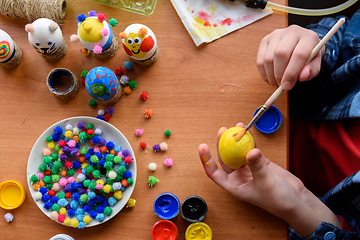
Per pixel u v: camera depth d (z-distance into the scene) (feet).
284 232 2.10
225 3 2.34
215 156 2.23
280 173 2.09
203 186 2.20
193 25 2.31
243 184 2.01
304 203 1.98
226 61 2.30
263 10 2.31
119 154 2.15
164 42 2.33
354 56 2.27
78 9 2.36
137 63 2.30
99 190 2.15
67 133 2.16
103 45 2.06
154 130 2.27
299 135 2.83
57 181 2.19
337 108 2.32
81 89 2.31
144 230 2.17
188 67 2.31
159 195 2.07
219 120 2.25
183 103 2.28
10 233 2.19
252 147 1.73
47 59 2.32
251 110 2.25
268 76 1.98
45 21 2.01
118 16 2.35
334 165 2.45
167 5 2.35
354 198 2.01
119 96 2.28
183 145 2.25
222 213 2.15
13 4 2.14
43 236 2.18
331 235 1.83
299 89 2.81
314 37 1.86
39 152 2.20
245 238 2.12
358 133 2.28
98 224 2.15
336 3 3.31
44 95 2.31
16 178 2.27
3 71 2.33
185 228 2.15
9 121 2.29
